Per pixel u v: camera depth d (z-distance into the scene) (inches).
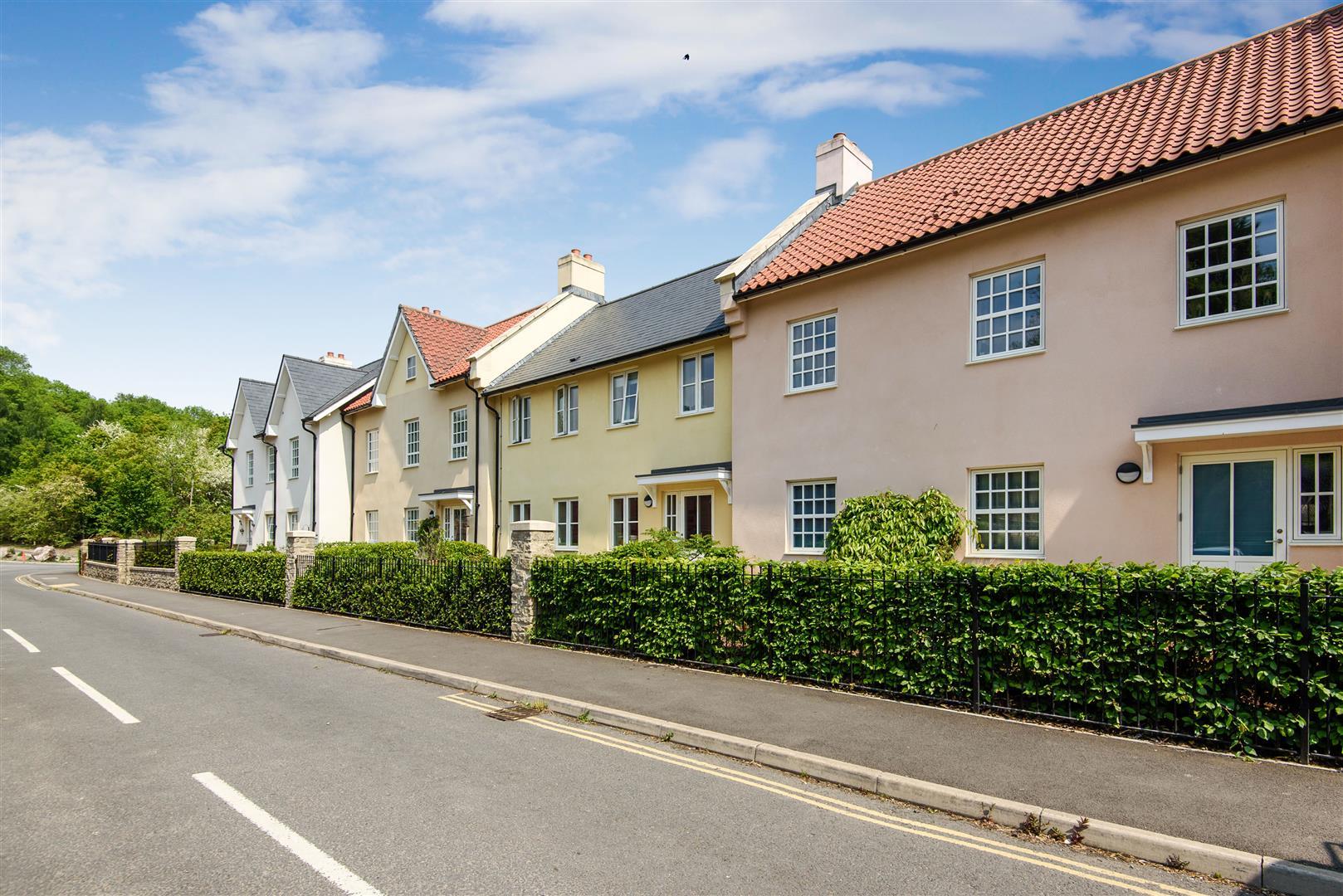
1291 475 327.9
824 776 236.4
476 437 853.2
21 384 3157.0
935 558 404.2
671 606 402.6
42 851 185.9
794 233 595.5
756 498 536.4
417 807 213.3
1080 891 165.2
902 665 315.3
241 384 1397.6
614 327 788.0
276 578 782.5
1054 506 390.9
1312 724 232.2
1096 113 472.7
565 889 164.9
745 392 550.6
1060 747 250.5
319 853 183.6
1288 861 168.4
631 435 670.5
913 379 455.2
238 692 368.8
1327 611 227.9
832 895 162.1
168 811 211.9
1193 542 351.3
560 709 323.9
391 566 617.6
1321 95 334.6
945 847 187.5
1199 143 351.9
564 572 463.2
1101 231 384.2
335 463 1116.5
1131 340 370.3
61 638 560.7
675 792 225.8
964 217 429.4
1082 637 269.4
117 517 1391.5
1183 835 182.4
